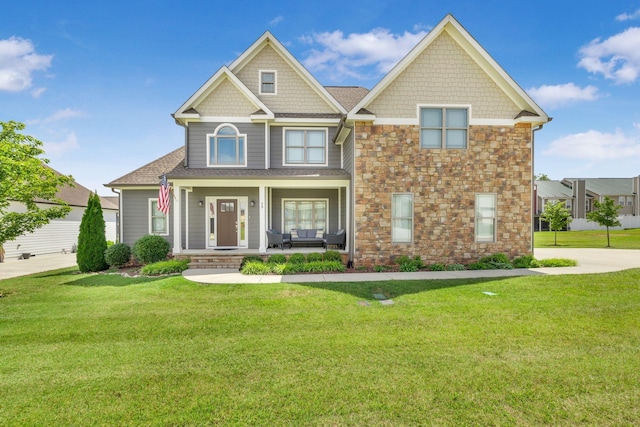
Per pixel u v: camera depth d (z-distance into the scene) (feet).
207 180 40.78
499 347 15.85
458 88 39.27
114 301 25.58
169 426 10.20
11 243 61.87
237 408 11.07
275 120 46.68
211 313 22.04
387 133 38.78
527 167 39.50
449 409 10.88
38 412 11.04
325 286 28.63
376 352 15.46
